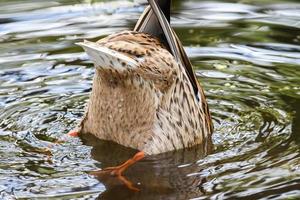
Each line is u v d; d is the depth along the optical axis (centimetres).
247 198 1062
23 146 1245
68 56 1589
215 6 1870
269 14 1806
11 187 1099
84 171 1159
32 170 1155
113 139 1277
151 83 1214
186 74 1268
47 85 1472
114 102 1241
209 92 1455
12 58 1576
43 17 1802
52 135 1294
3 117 1347
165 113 1245
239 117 1357
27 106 1389
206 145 1270
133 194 1091
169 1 1322
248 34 1691
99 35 1678
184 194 1087
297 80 1484
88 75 1512
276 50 1612
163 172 1162
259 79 1496
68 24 1753
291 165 1158
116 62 1162
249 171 1144
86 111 1300
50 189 1095
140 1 1914
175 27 1736
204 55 1598
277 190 1080
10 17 1798
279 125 1312
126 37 1205
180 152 1248
